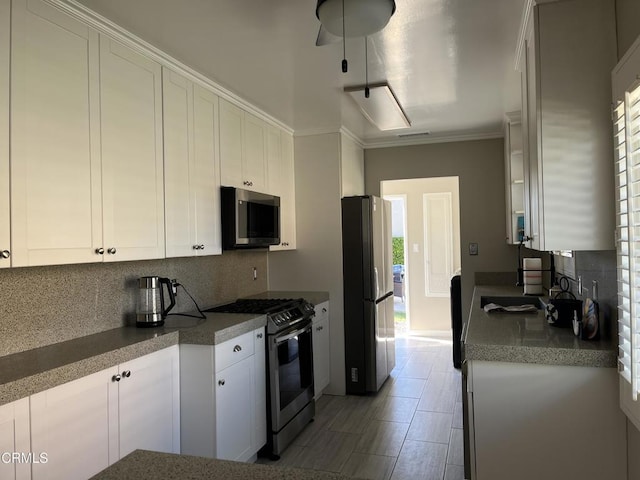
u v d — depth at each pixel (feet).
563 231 6.57
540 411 6.80
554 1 6.65
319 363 13.30
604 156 6.46
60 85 6.42
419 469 9.36
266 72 9.62
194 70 9.42
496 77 10.12
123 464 3.34
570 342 7.07
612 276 6.91
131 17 7.12
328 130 14.37
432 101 11.90
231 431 8.70
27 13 5.96
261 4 6.82
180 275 10.66
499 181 15.84
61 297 7.55
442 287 21.94
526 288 12.56
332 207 14.32
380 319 14.43
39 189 6.07
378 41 8.23
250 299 12.80
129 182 7.69
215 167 10.28
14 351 6.75
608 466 6.57
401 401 13.30
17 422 5.37
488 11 7.25
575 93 6.56
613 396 6.54
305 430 11.43
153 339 7.66
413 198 22.25
